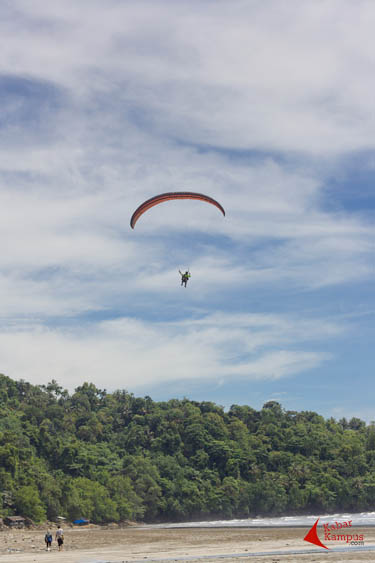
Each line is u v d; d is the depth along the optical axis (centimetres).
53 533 11238
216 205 6788
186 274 5738
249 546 6538
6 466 15662
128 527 15475
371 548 5766
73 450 19500
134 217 7012
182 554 5700
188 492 19650
